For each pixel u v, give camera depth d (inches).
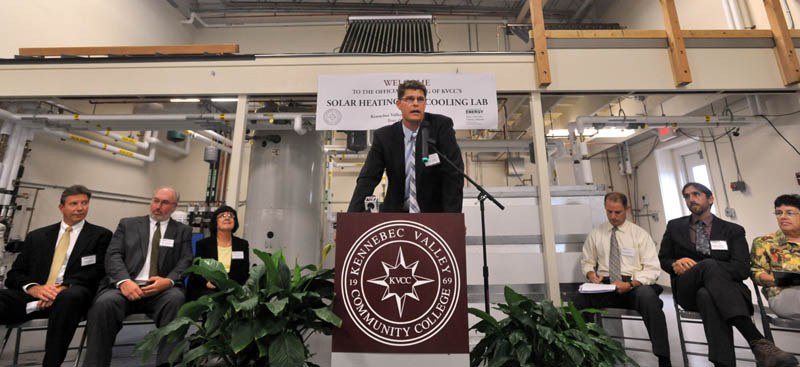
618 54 97.7
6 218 109.7
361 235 38.0
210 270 39.8
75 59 98.0
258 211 110.5
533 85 96.0
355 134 114.1
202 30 207.5
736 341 91.7
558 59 97.0
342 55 97.3
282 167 113.0
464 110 93.5
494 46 210.4
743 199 133.3
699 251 76.5
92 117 106.8
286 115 100.8
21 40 118.1
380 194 195.9
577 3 203.6
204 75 97.3
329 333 40.9
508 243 94.4
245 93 96.0
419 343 35.5
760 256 76.3
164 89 96.4
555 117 169.5
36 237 75.3
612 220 84.6
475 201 97.0
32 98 97.5
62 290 68.4
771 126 120.7
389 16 140.5
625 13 181.5
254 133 116.3
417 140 59.7
